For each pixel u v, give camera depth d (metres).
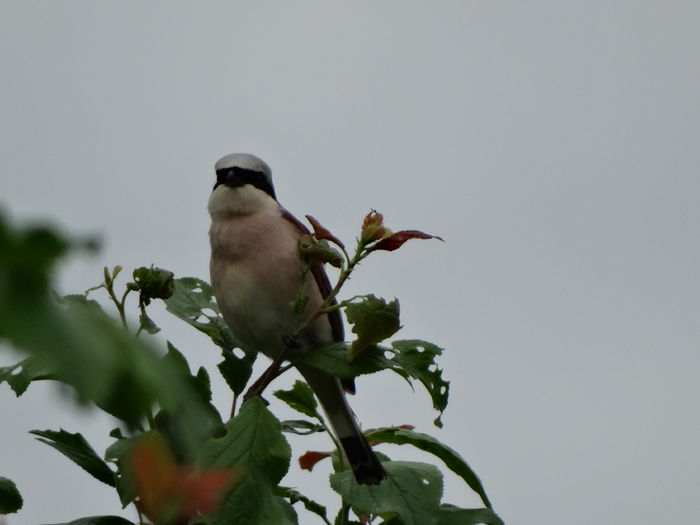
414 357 6.73
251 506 5.34
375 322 6.42
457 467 6.87
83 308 1.94
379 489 6.04
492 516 6.34
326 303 6.59
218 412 5.57
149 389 1.87
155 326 5.72
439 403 6.78
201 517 5.25
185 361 4.79
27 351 1.57
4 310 1.55
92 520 5.64
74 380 1.67
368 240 6.47
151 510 2.75
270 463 5.48
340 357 6.78
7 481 5.54
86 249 1.60
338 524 6.51
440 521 6.24
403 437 7.04
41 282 1.57
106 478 5.93
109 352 1.79
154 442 2.82
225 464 5.42
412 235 6.43
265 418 5.59
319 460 7.28
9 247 1.52
